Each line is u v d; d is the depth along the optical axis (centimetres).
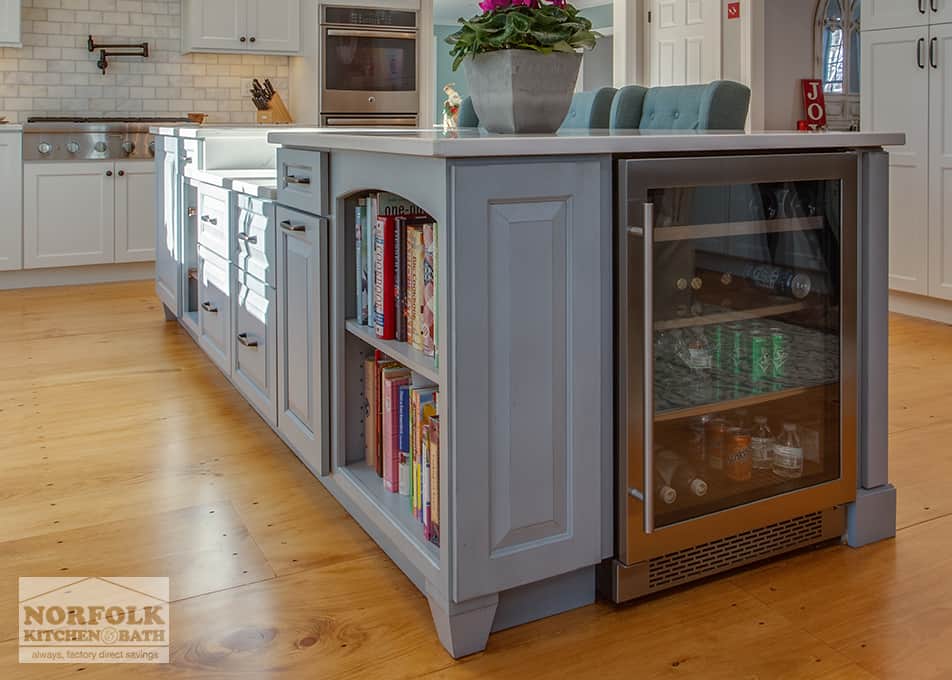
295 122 654
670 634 168
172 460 265
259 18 607
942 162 441
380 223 198
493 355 158
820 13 601
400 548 183
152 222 586
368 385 219
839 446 202
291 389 248
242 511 228
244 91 649
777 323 194
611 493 175
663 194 173
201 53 630
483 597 162
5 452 270
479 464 158
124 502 233
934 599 179
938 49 438
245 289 289
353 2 619
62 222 558
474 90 208
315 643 166
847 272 198
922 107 448
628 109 337
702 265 181
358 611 178
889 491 209
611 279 170
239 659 160
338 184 207
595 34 201
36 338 422
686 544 181
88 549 205
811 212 194
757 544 195
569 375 167
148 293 546
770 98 590
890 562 197
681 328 180
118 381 350
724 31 598
